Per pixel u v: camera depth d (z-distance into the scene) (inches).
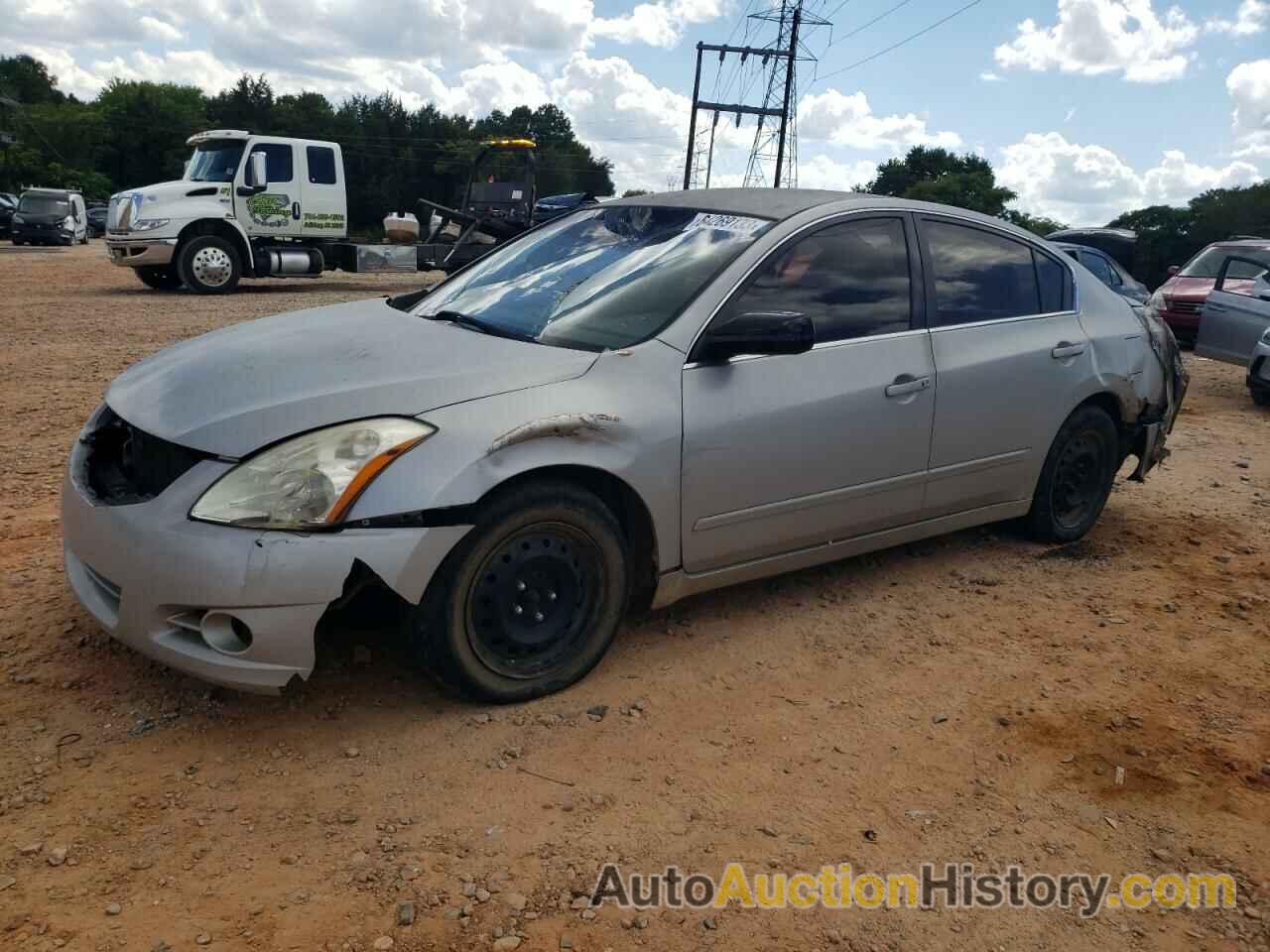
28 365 354.3
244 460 112.6
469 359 128.9
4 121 3260.3
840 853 105.4
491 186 741.3
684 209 164.6
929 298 165.5
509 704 128.5
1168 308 511.8
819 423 147.3
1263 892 103.0
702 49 1824.6
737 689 137.0
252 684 111.8
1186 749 128.0
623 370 131.3
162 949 87.1
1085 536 207.0
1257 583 185.5
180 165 3639.3
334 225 695.1
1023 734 129.8
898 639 155.1
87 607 122.6
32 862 97.0
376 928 91.0
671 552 137.6
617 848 103.8
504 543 121.8
